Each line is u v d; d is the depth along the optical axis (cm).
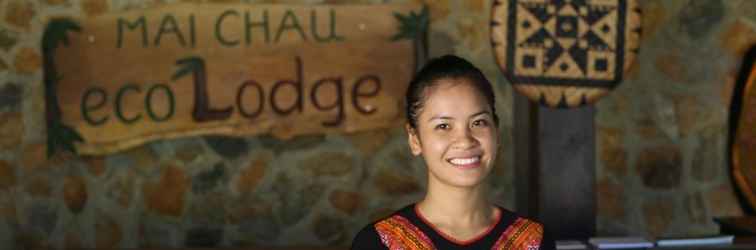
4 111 481
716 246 379
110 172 486
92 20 482
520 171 451
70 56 482
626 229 492
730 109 480
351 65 482
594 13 359
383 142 489
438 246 163
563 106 362
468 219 166
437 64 165
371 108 484
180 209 487
